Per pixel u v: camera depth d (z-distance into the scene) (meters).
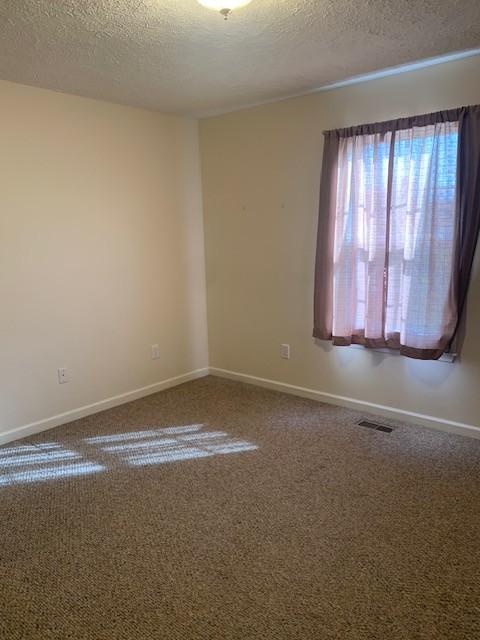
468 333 2.88
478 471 2.59
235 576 1.85
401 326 3.07
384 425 3.22
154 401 3.80
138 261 3.76
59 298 3.28
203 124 4.05
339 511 2.26
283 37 2.27
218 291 4.26
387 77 2.95
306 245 3.58
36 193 3.08
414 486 2.45
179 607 1.71
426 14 2.06
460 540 2.03
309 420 3.34
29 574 1.89
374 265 3.11
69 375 3.40
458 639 1.55
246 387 4.10
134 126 3.61
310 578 1.83
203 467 2.71
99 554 2.00
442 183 2.76
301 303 3.69
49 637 1.59
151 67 2.65
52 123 3.11
